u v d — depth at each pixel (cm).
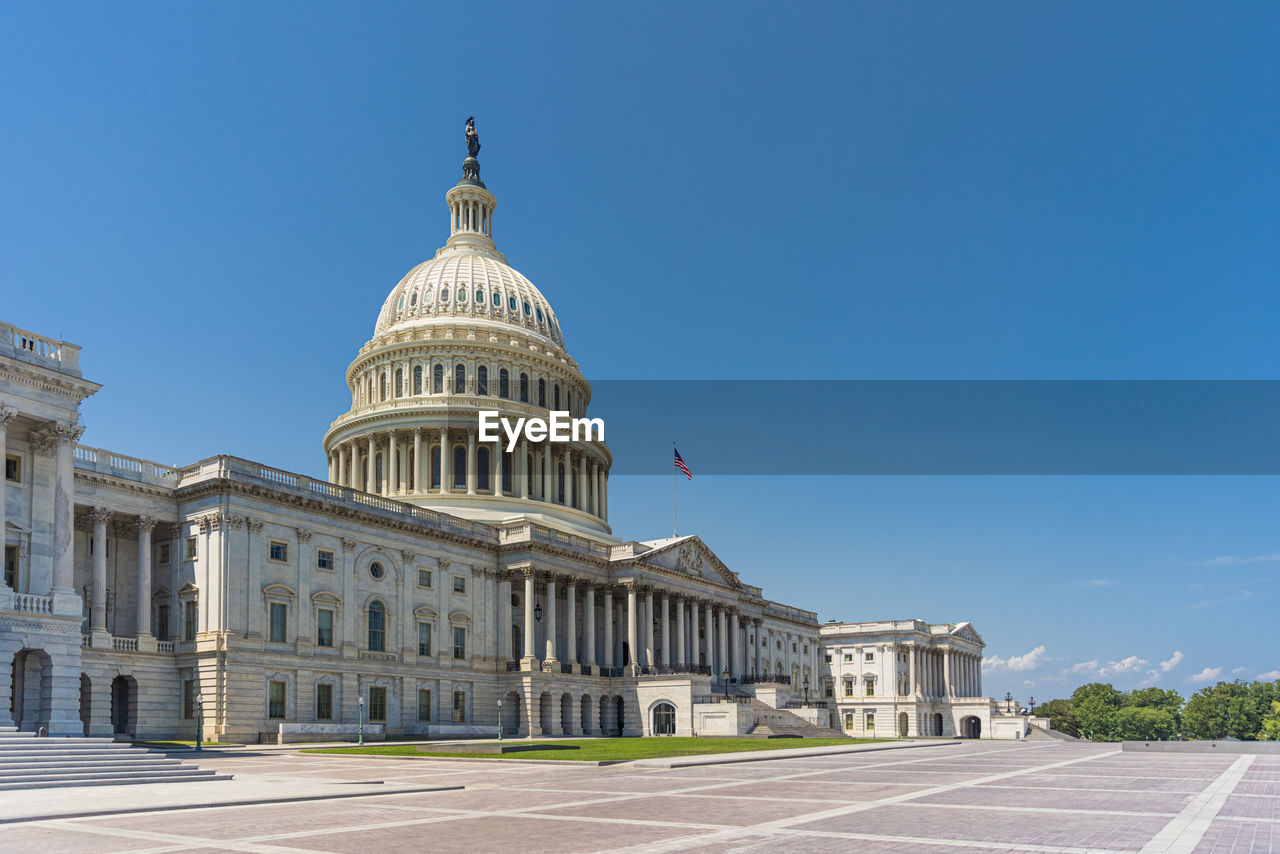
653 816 2667
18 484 5328
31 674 5316
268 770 4556
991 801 3111
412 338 12288
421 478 11569
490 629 9756
